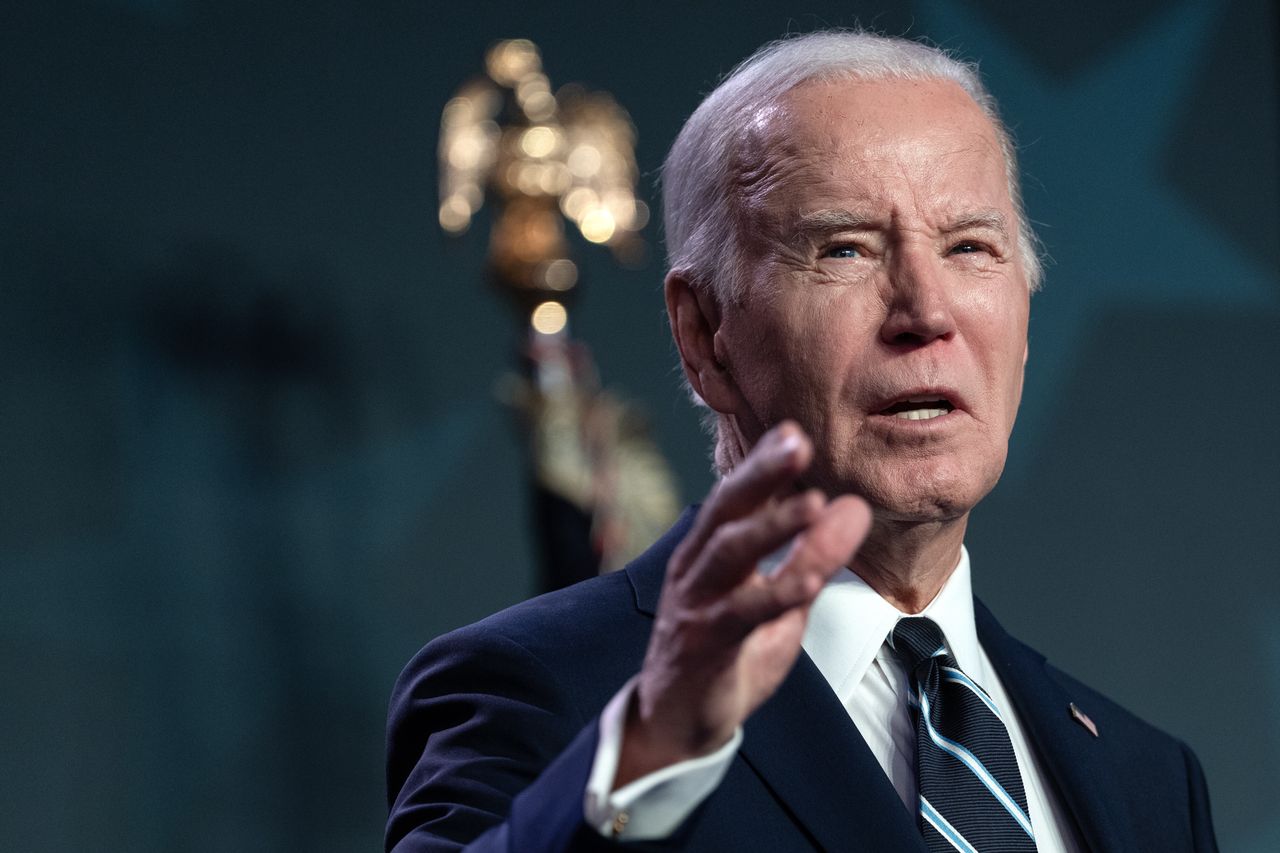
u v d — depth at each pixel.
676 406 13.86
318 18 13.49
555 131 12.48
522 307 12.30
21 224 12.41
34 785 12.02
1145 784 5.55
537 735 4.38
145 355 12.65
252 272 13.05
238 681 12.62
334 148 13.41
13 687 12.05
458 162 12.41
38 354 12.36
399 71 13.67
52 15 12.70
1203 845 5.60
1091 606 14.66
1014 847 4.51
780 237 4.75
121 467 12.50
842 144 4.73
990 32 14.95
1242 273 15.30
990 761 4.66
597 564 11.73
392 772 4.75
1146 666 14.72
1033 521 14.68
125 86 12.85
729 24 14.45
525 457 12.10
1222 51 15.52
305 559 12.91
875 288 4.65
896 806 4.44
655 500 12.08
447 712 4.55
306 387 13.07
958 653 5.01
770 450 2.91
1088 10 15.25
